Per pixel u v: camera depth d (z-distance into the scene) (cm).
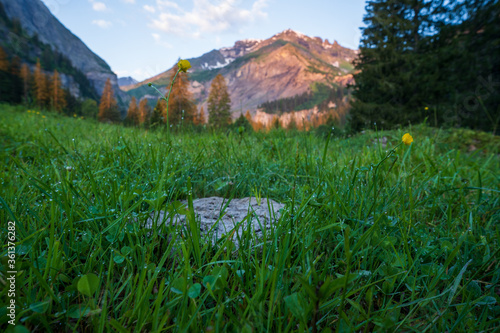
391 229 133
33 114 1020
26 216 129
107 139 321
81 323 82
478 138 590
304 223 121
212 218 147
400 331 85
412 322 93
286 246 97
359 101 1953
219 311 75
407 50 2009
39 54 12300
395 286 106
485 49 1758
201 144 292
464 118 1611
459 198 182
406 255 118
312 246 103
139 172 206
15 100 4431
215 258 98
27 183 164
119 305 84
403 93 1866
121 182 168
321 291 69
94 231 119
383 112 1822
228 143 336
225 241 108
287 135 465
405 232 130
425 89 1758
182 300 81
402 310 100
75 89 13162
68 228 117
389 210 155
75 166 190
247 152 292
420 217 163
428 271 107
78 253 104
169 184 167
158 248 115
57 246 90
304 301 78
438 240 130
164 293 93
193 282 96
